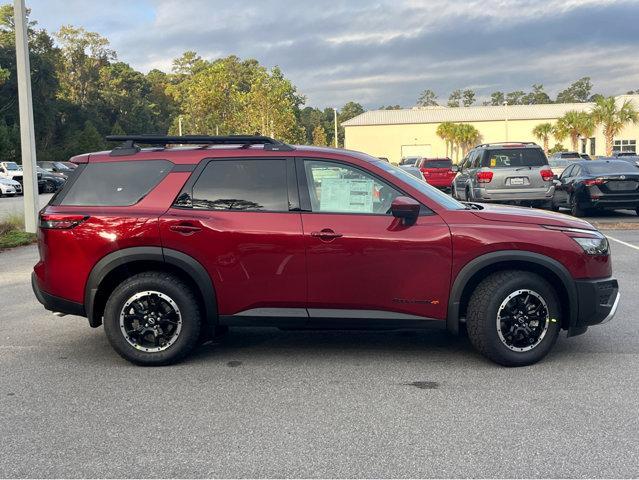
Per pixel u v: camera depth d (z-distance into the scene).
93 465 3.58
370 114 80.62
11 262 11.07
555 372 5.09
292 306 5.23
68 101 84.19
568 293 5.16
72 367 5.38
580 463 3.53
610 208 15.96
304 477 3.41
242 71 97.44
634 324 6.52
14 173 38.44
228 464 3.57
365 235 5.11
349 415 4.26
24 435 4.00
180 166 5.41
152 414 4.32
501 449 3.71
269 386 4.86
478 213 5.27
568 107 79.38
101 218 5.29
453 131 73.88
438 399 4.53
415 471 3.46
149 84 123.12
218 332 5.80
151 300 5.31
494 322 5.12
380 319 5.19
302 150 5.40
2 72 53.25
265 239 5.17
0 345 6.06
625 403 4.40
